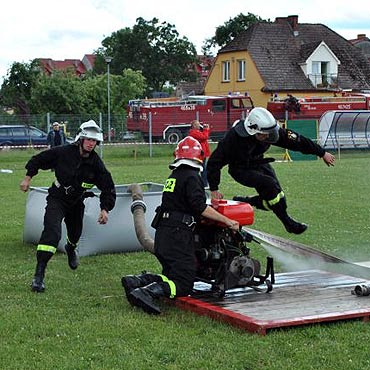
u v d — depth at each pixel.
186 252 6.40
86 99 45.88
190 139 6.53
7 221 12.33
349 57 53.06
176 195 6.41
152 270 8.23
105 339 5.56
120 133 33.91
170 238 6.40
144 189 10.87
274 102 37.62
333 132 32.25
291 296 6.66
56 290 7.24
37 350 5.30
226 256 6.55
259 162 7.14
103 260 8.80
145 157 30.94
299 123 31.55
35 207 9.80
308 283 7.21
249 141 6.80
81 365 4.98
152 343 5.45
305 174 21.45
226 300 6.51
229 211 6.53
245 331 5.76
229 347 5.35
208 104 35.94
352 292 6.74
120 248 9.20
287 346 5.38
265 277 6.76
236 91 51.19
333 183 18.53
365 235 10.73
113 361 5.07
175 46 82.75
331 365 5.01
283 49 50.75
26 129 32.34
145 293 6.26
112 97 46.94
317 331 5.74
